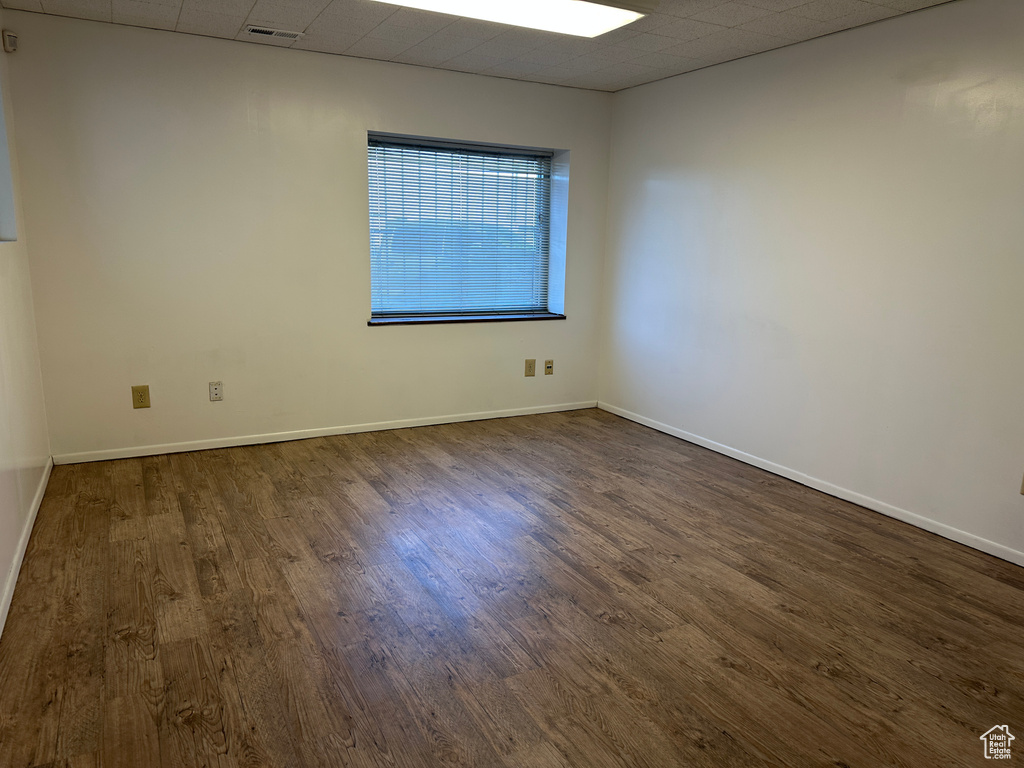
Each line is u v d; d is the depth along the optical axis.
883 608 2.40
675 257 4.36
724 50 3.61
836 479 3.46
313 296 4.09
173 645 2.08
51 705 1.80
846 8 2.91
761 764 1.66
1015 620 2.34
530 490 3.48
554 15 2.85
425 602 2.38
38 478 3.15
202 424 3.95
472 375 4.71
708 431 4.23
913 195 2.99
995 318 2.75
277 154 3.85
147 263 3.64
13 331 2.72
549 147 4.62
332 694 1.88
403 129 4.14
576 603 2.39
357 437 4.32
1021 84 2.59
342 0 2.99
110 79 3.41
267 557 2.68
